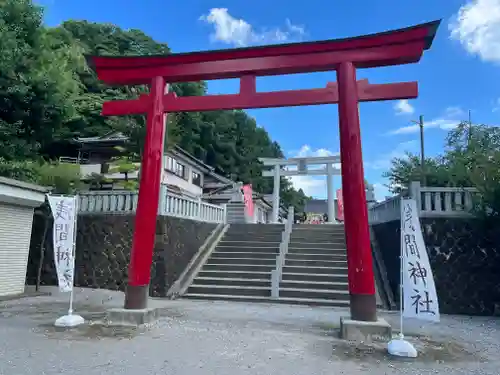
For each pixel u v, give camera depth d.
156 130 8.98
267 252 15.25
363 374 5.31
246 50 8.72
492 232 11.12
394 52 8.10
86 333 7.21
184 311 9.97
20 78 14.82
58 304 10.50
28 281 14.29
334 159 27.86
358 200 7.66
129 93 20.53
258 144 52.44
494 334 8.22
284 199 51.22
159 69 9.25
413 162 16.94
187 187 30.27
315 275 13.11
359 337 7.11
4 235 11.33
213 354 6.05
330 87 8.50
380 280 12.92
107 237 13.84
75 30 39.50
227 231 17.70
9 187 10.95
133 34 42.56
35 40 16.33
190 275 13.75
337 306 11.52
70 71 20.69
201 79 9.34
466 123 18.69
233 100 8.84
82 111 29.30
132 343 6.58
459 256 11.26
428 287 6.52
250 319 9.11
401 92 8.05
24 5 15.91
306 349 6.47
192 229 15.09
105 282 13.52
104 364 5.43
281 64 8.60
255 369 5.38
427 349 6.72
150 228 8.67
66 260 8.11
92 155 28.19
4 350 5.97
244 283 13.13
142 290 8.47
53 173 15.46
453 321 9.73
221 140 45.34
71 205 8.38
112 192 14.14
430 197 11.77
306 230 17.34
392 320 9.63
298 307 11.27
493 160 11.02
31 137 16.66
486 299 10.86
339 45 8.30
